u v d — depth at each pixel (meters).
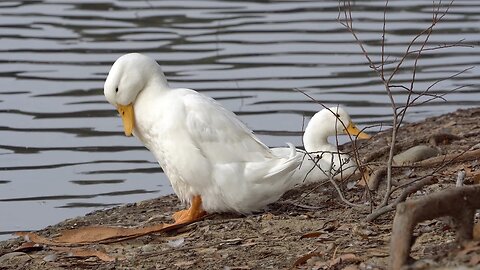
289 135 17.23
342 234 9.87
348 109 18.45
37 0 25.78
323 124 13.22
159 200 13.07
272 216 10.88
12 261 9.99
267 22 23.89
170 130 11.18
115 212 12.52
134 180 15.26
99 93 19.42
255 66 20.83
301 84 19.75
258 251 9.55
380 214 10.06
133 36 22.92
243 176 11.14
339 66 20.78
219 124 11.19
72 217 13.43
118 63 11.48
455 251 7.93
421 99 18.89
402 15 24.38
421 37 22.61
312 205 11.54
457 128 15.59
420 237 9.34
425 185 11.31
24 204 14.25
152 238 10.68
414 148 13.40
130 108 11.58
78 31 23.28
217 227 10.68
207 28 23.47
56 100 19.02
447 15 24.34
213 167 11.16
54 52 21.80
